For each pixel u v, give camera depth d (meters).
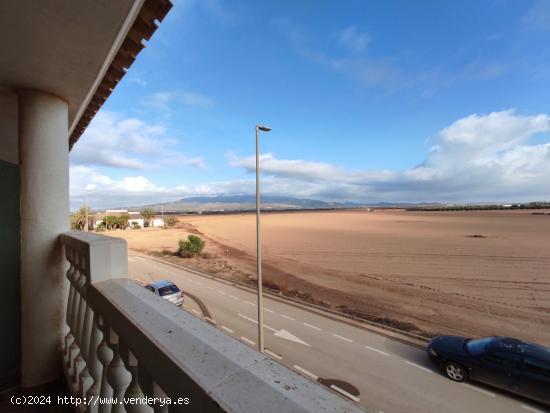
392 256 28.97
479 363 6.95
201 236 47.72
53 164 2.29
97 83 2.41
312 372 7.75
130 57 2.30
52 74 2.11
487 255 28.75
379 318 12.26
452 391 6.83
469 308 14.15
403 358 8.49
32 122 2.24
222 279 18.91
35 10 1.58
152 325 0.84
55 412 1.89
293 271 22.14
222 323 11.23
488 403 6.41
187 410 0.61
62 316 2.27
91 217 59.31
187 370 0.62
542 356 6.41
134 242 39.19
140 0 1.71
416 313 13.32
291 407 0.48
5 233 2.09
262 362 0.64
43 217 2.20
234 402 0.51
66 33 1.76
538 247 33.19
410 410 6.23
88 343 1.53
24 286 2.14
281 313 12.45
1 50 1.82
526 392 6.29
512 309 14.05
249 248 34.50
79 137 4.35
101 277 1.30
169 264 24.17
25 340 2.14
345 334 10.30
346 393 6.80
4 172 2.09
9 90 2.29
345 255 29.67
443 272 22.11
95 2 1.58
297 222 85.75
